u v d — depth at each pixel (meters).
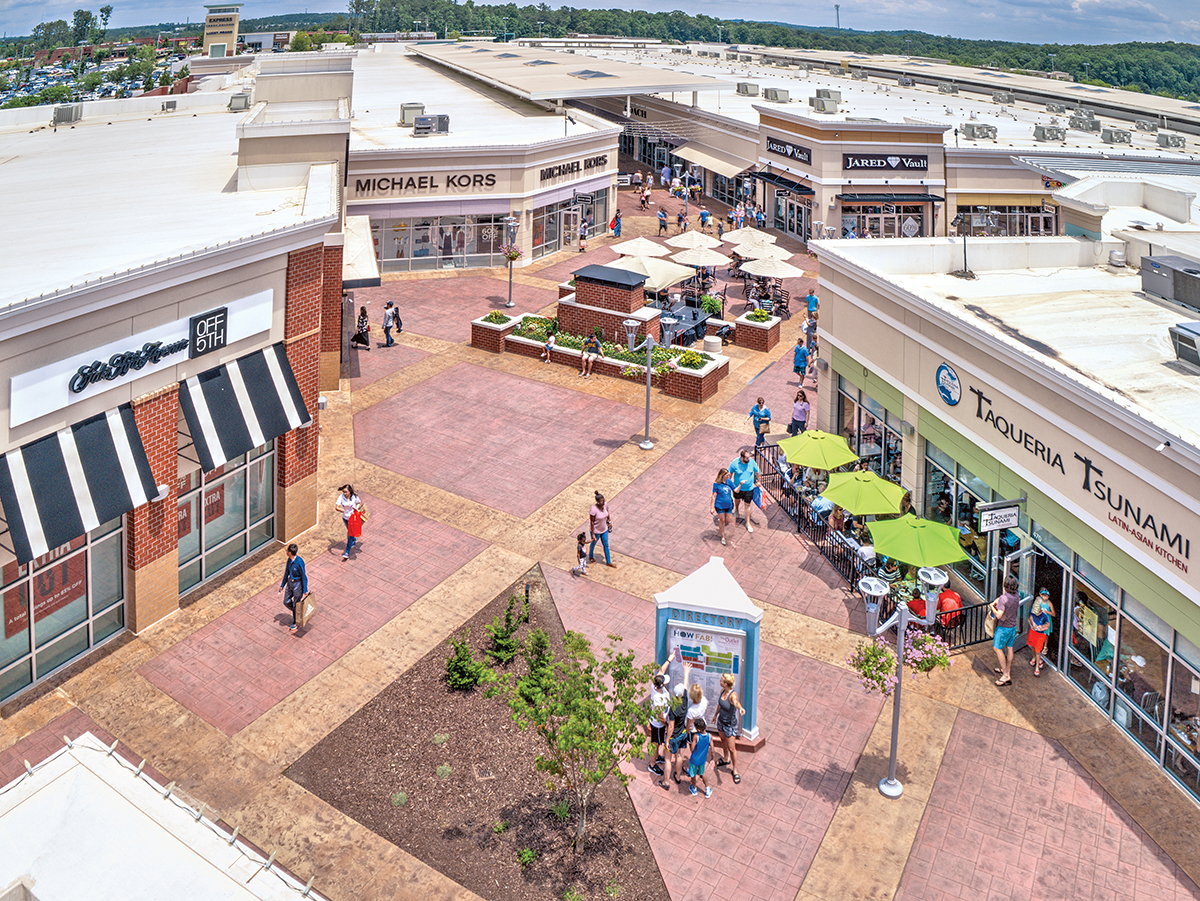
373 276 34.03
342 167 31.11
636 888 14.28
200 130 42.00
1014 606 18.64
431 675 19.12
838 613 21.44
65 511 17.58
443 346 38.88
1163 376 18.59
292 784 16.19
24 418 17.03
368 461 28.58
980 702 18.50
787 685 18.98
